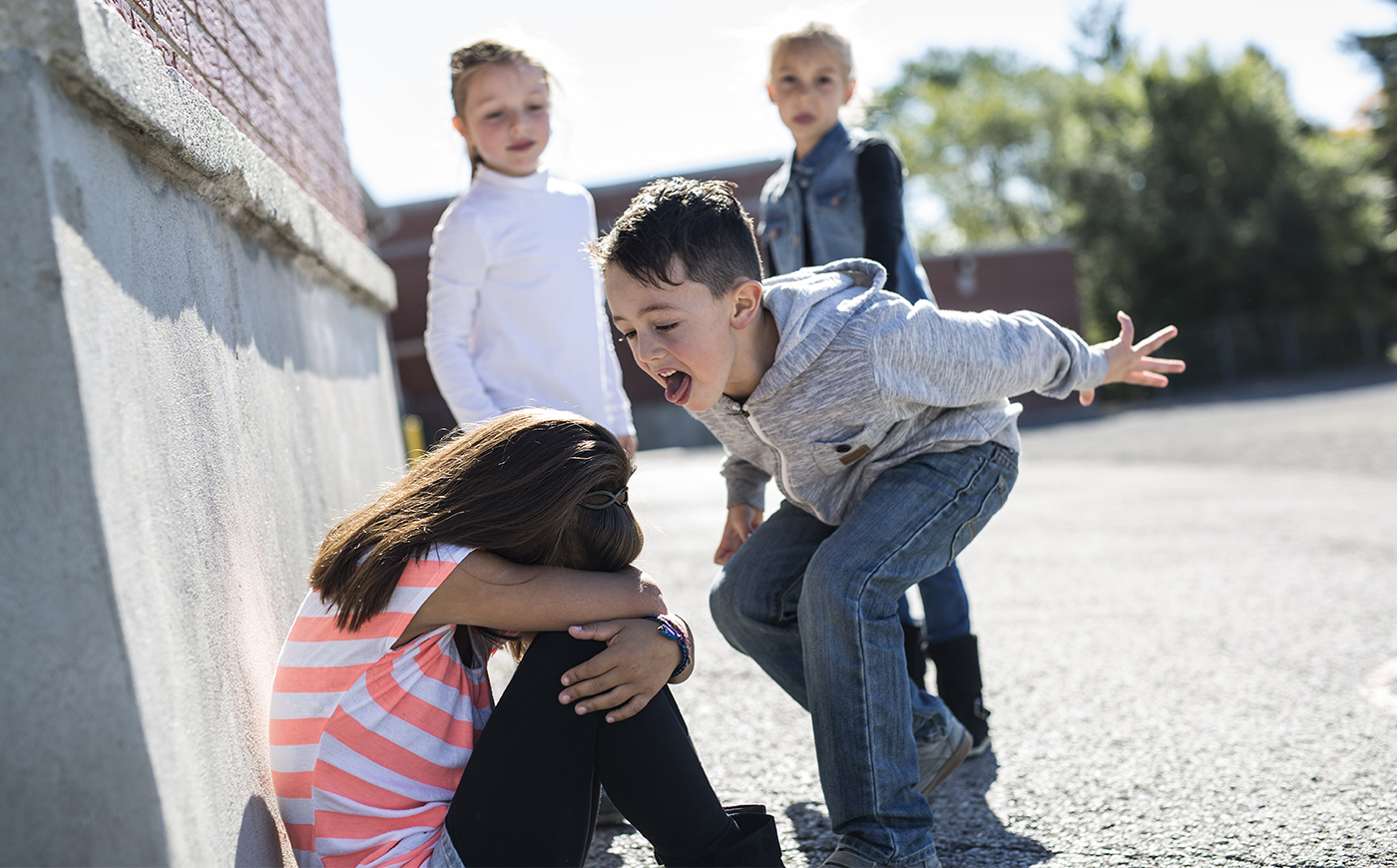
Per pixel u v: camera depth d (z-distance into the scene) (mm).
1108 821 2156
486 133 2672
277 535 1933
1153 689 3066
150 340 1345
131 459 1209
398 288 21844
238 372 1825
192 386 1502
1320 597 4156
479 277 2660
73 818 1100
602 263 1770
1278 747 2518
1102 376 2096
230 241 1925
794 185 2930
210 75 2166
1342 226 28562
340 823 1448
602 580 1533
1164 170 30266
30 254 1095
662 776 1471
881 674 1785
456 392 2598
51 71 1165
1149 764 2465
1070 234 31688
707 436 22266
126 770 1104
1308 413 15844
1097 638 3725
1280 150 29828
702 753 2676
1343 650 3361
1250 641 3555
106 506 1115
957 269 25000
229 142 1812
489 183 2713
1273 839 2008
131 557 1157
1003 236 40844
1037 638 3781
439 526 1489
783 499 2270
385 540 1482
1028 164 39531
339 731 1461
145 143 1418
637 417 22328
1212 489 8242
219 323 1734
